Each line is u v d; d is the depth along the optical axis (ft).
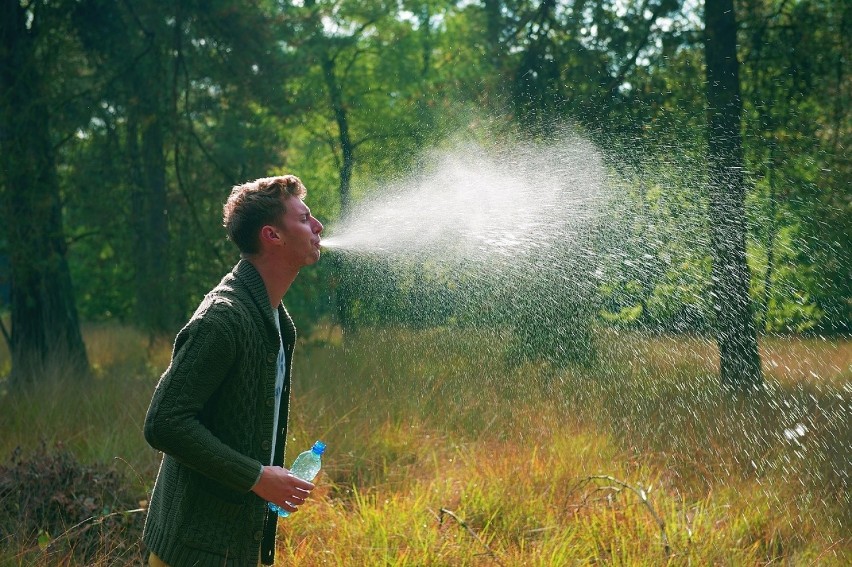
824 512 13.93
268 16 33.53
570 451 16.92
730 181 19.98
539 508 14.47
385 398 19.69
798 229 21.20
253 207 7.89
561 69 26.84
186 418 7.09
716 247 18.63
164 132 31.04
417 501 14.33
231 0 30.42
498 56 30.01
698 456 16.42
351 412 19.49
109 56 31.30
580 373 18.24
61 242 31.68
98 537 12.92
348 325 20.59
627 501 13.96
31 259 29.68
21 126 29.63
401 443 18.44
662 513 13.64
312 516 14.38
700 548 12.47
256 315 7.64
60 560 12.09
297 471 10.35
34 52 29.91
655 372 17.97
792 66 25.38
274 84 32.73
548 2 28.73
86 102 31.76
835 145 23.57
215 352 7.23
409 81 57.57
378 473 17.13
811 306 20.18
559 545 12.67
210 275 30.83
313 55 46.50
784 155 23.18
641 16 27.14
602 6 27.50
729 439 16.69
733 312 18.26
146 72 30.86
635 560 12.04
